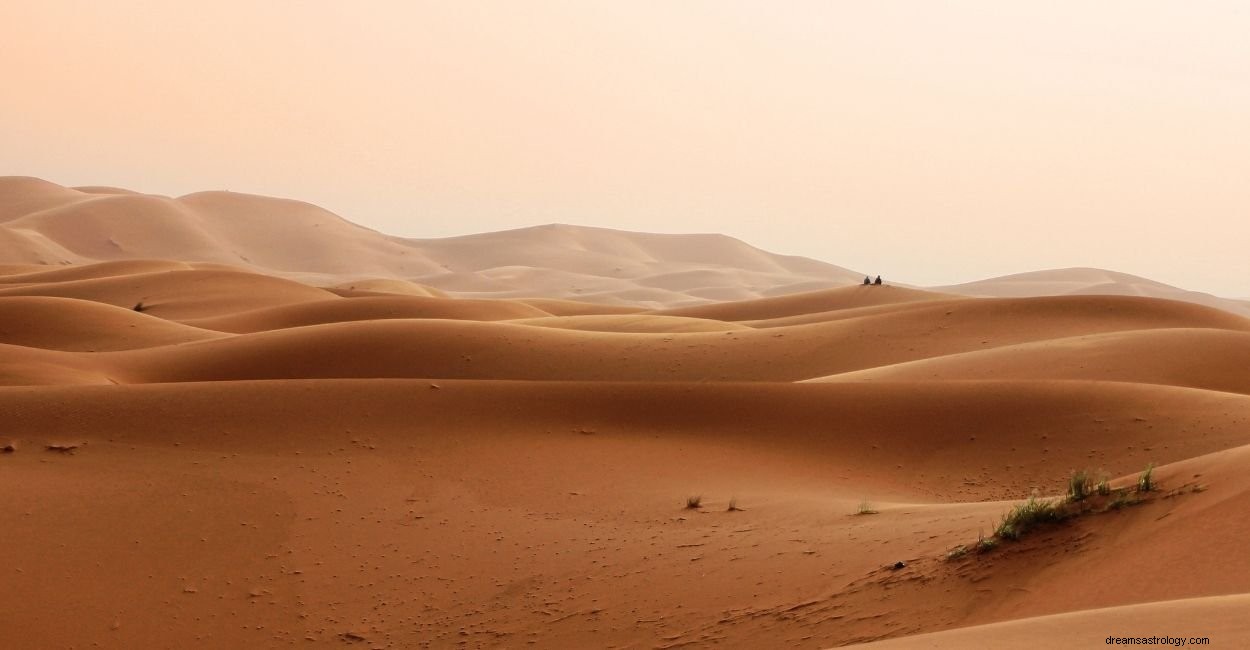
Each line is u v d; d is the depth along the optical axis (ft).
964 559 42.42
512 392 100.53
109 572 65.57
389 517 74.02
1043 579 37.40
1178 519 36.96
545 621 52.37
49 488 79.00
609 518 71.26
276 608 60.23
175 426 92.79
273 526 72.74
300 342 188.75
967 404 98.58
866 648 28.14
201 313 357.82
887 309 267.18
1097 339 156.87
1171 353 144.46
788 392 101.76
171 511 75.25
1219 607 25.25
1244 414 92.79
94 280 401.29
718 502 72.49
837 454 91.04
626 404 98.94
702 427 95.50
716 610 47.75
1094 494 43.37
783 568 51.67
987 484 83.87
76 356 173.78
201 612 60.13
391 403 97.91
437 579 62.59
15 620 58.80
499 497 77.71
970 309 226.99
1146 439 89.45
